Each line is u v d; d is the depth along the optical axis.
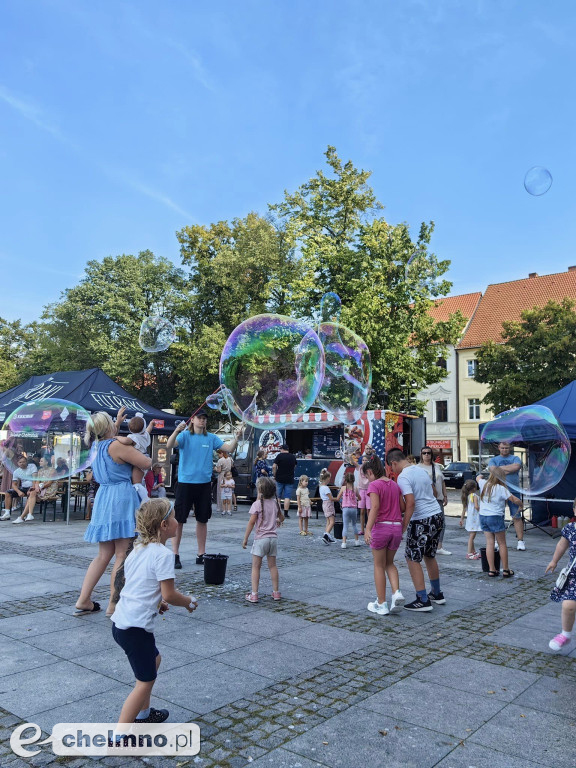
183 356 29.27
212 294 30.03
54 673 3.67
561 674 3.90
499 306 39.00
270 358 6.75
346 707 3.29
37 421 7.60
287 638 4.51
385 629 4.84
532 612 5.54
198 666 3.86
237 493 17.20
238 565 7.48
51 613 5.02
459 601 5.90
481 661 4.12
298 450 16.33
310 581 6.65
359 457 14.49
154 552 2.81
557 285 38.16
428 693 3.52
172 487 16.31
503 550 7.24
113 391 13.48
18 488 12.29
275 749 2.81
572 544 4.34
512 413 7.76
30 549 8.36
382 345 21.39
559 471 7.13
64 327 32.81
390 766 2.69
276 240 27.66
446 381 38.09
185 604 2.84
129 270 32.09
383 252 22.62
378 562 5.30
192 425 7.09
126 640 2.74
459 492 26.44
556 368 24.48
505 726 3.11
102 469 4.91
